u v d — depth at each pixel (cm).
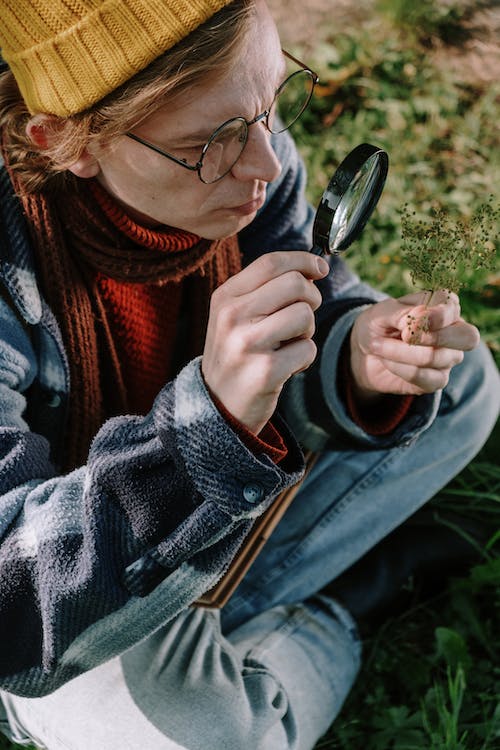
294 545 187
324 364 156
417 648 196
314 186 291
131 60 112
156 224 144
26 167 136
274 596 188
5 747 180
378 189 127
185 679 158
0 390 137
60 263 142
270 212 174
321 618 186
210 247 150
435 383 146
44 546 125
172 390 118
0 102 138
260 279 109
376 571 197
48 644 129
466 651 187
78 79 116
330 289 170
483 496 211
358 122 316
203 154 120
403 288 259
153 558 122
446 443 186
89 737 154
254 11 113
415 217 280
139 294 156
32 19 115
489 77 338
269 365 108
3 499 130
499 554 205
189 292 166
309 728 170
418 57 343
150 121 118
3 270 136
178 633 164
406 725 179
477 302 251
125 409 161
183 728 153
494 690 186
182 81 112
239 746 154
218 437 113
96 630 129
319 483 185
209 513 117
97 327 151
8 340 139
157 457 119
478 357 184
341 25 355
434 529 207
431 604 205
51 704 157
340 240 126
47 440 149
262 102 119
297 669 173
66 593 124
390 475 184
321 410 159
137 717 153
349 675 182
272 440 120
